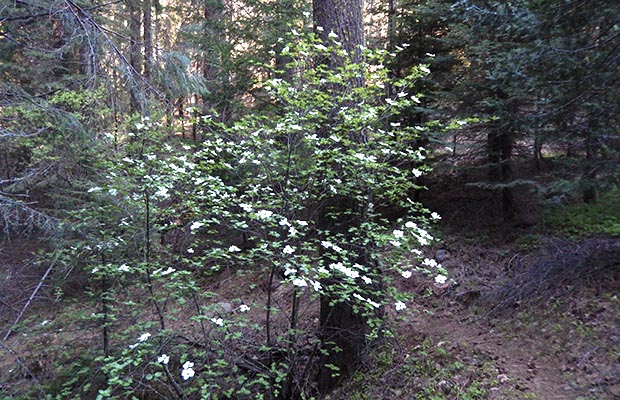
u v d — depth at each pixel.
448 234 8.35
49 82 6.88
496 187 7.56
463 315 5.77
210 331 4.57
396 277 7.00
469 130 7.94
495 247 7.53
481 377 4.25
